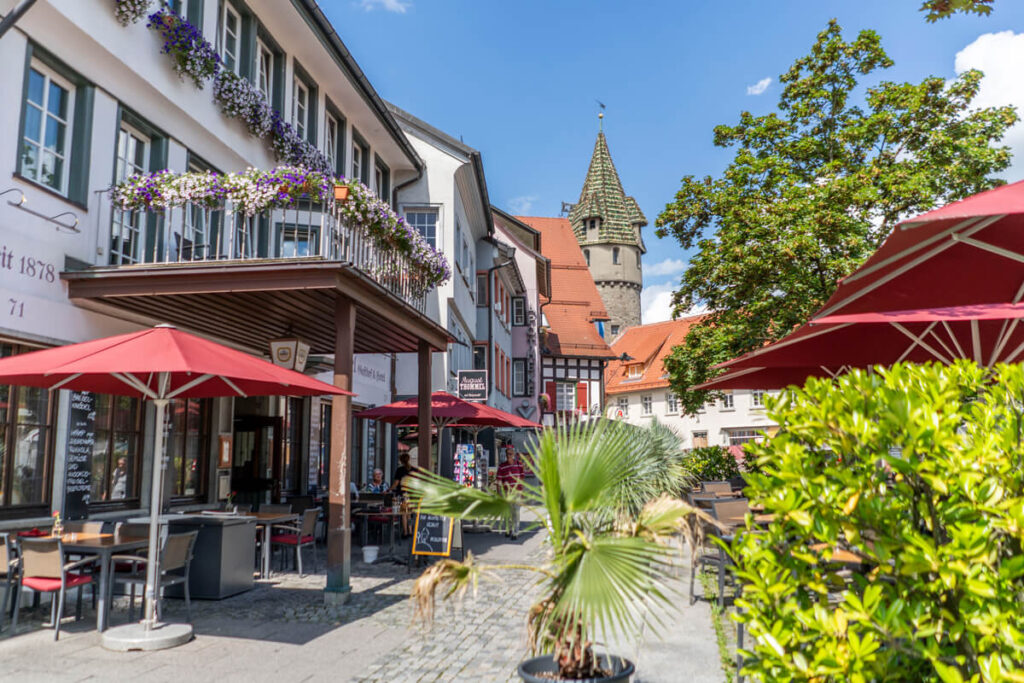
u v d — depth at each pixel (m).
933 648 2.75
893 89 20.75
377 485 17.38
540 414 41.38
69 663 6.21
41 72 9.07
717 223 21.22
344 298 9.41
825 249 19.05
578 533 4.13
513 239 40.03
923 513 3.10
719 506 9.24
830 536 3.04
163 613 8.23
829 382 3.39
